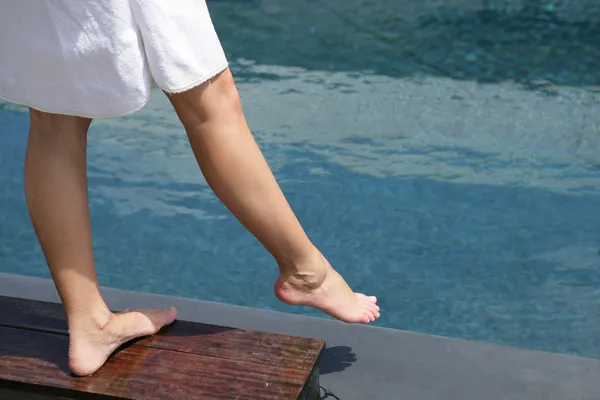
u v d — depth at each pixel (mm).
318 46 6312
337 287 2219
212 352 2057
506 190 3973
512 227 3646
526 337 2906
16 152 4410
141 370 1978
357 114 4930
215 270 3396
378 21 6836
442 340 2367
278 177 4094
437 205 3834
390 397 2098
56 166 1893
